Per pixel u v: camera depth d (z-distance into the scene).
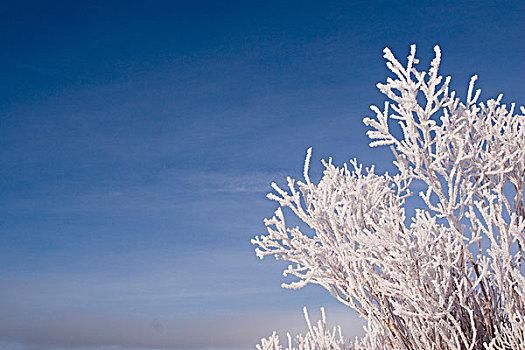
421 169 3.72
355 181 4.05
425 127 3.61
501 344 3.62
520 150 3.92
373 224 3.57
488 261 3.59
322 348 4.43
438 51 3.57
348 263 3.75
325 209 3.79
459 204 3.64
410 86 3.59
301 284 3.82
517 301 3.71
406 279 3.49
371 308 3.73
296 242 3.91
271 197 3.94
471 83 4.00
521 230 3.60
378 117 3.78
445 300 3.67
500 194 3.81
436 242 3.79
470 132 4.04
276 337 4.57
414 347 3.71
